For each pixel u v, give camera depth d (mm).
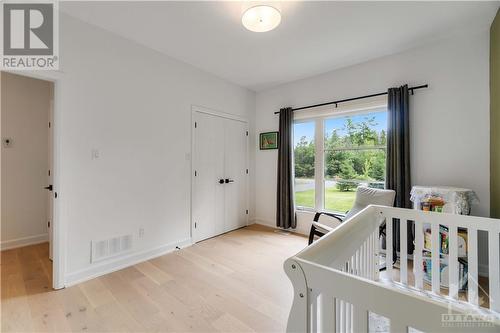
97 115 2334
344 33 2400
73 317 1704
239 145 4062
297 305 832
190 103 3230
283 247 3141
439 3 1937
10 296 1954
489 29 2277
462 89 2424
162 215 2906
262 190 4289
